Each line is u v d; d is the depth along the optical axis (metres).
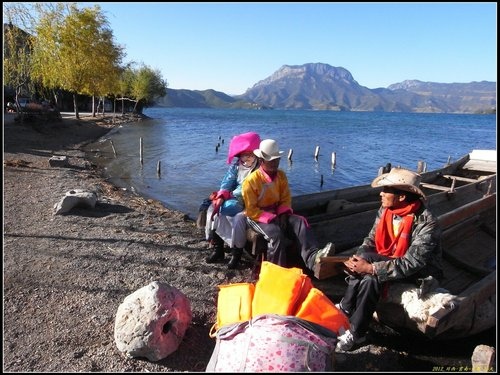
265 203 5.55
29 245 6.80
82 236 7.36
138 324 3.95
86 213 8.89
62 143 25.56
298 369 3.27
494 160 12.44
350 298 4.38
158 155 25.47
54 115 32.72
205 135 43.84
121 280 5.71
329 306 3.75
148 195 13.76
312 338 3.46
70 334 4.39
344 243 6.40
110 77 42.00
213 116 120.19
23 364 3.87
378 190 9.26
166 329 4.12
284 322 3.49
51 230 7.61
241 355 3.36
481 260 6.56
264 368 3.25
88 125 40.00
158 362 3.99
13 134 24.67
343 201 7.82
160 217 9.16
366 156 30.14
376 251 4.62
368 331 4.79
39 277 5.66
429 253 4.10
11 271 5.79
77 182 12.84
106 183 13.95
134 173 18.31
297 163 25.16
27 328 4.47
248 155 5.98
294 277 3.85
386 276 4.12
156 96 85.06
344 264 4.61
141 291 4.16
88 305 5.00
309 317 3.63
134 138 36.12
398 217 4.41
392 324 4.56
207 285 5.74
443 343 4.68
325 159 27.52
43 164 15.91
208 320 4.83
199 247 7.19
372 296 4.17
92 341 4.28
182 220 9.12
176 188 15.45
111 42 40.84
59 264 6.11
